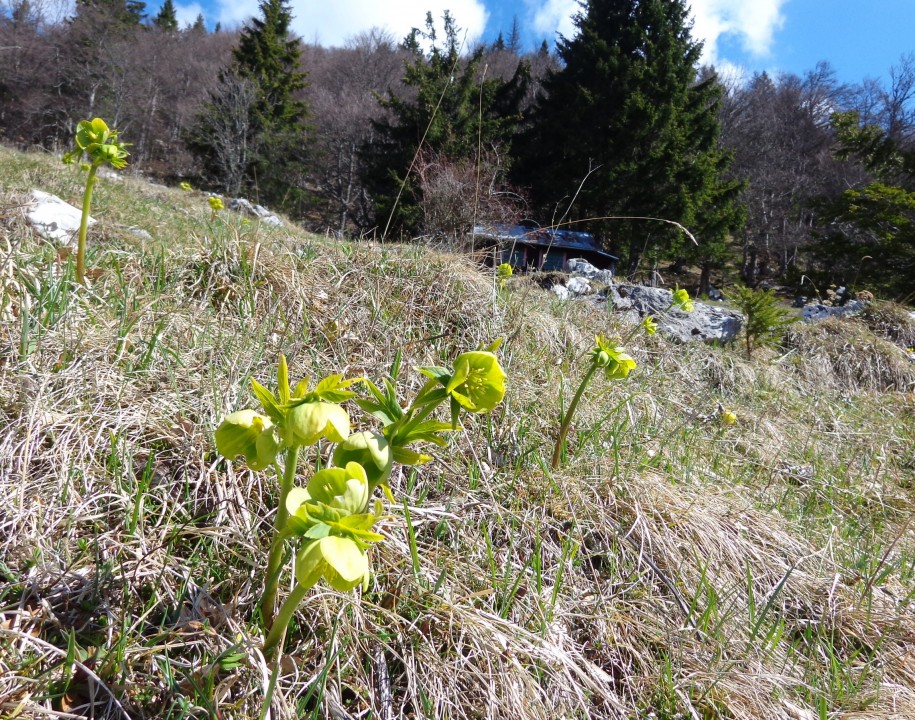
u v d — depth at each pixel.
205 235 3.96
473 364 1.29
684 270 32.59
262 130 27.52
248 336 2.72
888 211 18.09
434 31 24.75
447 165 17.39
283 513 1.33
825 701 1.64
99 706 1.27
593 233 26.02
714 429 3.71
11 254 2.65
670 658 1.80
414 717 1.45
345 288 3.44
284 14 32.06
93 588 1.46
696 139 25.72
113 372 2.16
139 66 32.69
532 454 2.54
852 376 5.97
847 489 3.28
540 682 1.61
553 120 26.59
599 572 2.10
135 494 1.73
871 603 2.22
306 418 1.05
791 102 38.94
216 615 1.48
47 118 32.22
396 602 1.68
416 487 2.20
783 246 31.97
